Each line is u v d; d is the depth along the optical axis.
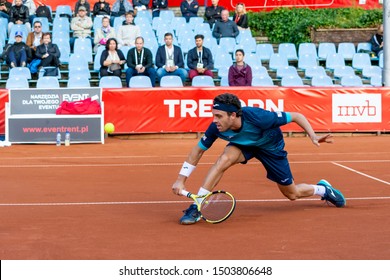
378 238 7.81
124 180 13.16
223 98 8.31
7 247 7.44
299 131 22.42
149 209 9.94
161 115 21.92
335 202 9.82
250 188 11.85
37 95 21.03
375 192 11.32
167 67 23.56
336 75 25.72
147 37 27.09
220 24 27.47
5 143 20.48
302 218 9.07
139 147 19.77
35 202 10.59
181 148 19.41
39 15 28.36
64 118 20.88
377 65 27.98
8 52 24.75
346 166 15.06
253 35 30.86
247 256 6.98
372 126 22.36
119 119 21.81
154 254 7.11
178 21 28.36
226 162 8.67
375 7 31.47
